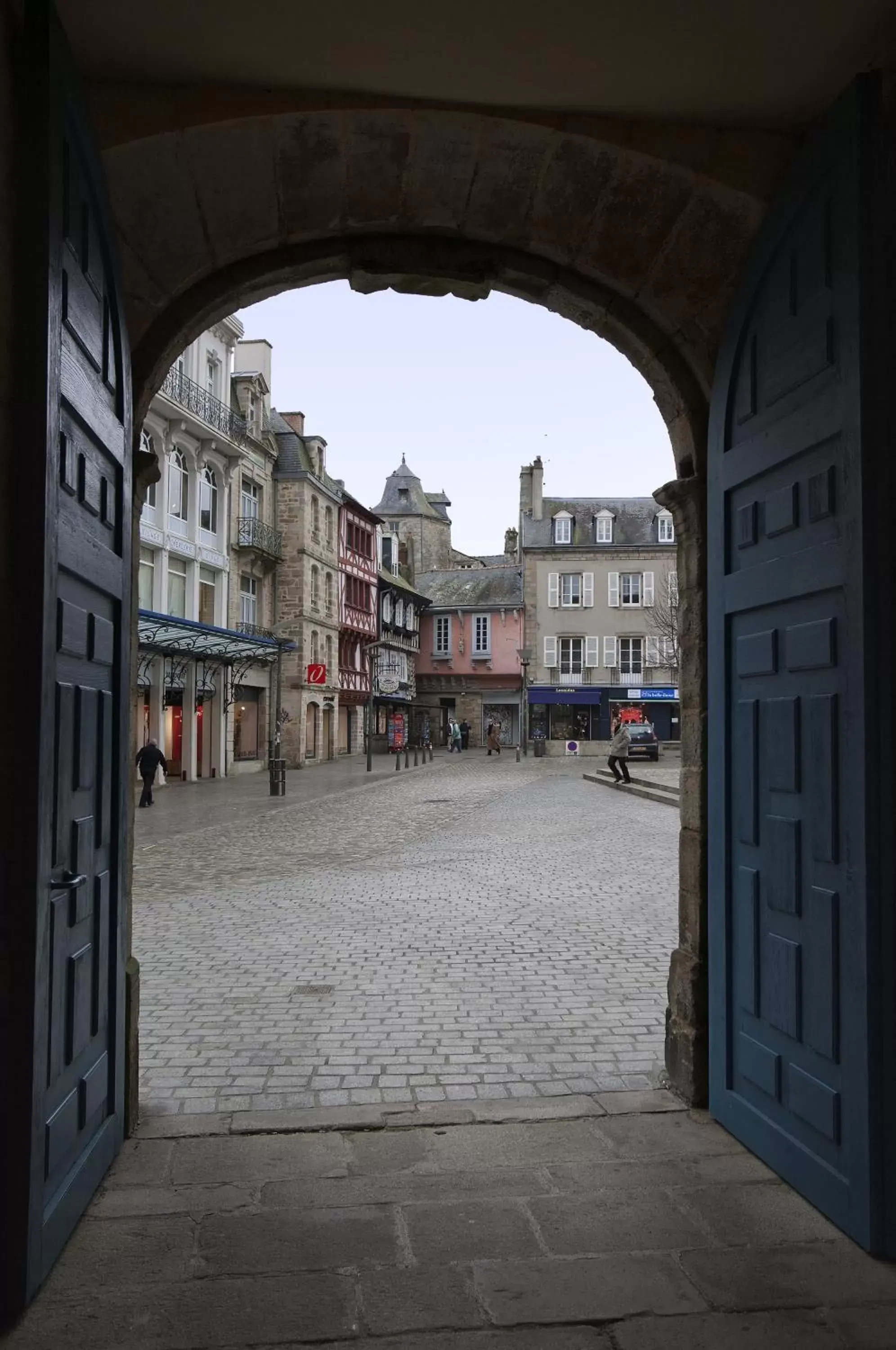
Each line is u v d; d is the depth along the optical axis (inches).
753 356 151.2
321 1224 121.0
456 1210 125.0
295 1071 178.1
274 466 1416.1
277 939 291.6
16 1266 99.7
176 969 255.0
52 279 101.5
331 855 484.7
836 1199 121.0
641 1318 101.5
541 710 2087.8
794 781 133.8
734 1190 131.6
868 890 115.3
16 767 99.1
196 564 1107.9
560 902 355.6
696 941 166.9
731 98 144.1
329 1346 96.7
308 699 1462.8
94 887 128.6
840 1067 121.3
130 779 151.9
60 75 104.9
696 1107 162.1
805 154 134.4
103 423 128.0
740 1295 105.9
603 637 2070.6
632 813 709.3
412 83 141.3
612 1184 133.2
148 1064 182.1
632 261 164.4
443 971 252.8
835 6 123.5
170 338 161.9
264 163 149.9
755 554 148.8
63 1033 113.8
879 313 117.6
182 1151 143.1
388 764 1544.0
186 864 450.9
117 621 139.9
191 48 133.9
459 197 160.7
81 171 116.8
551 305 184.1
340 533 1696.6
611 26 128.3
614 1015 214.5
